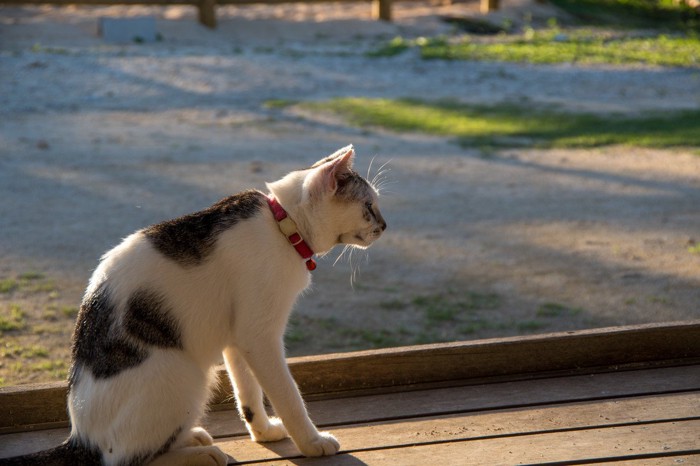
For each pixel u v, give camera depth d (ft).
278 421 12.79
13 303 22.84
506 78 61.98
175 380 10.82
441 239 29.07
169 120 50.01
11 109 51.37
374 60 66.85
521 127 47.98
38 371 18.61
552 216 31.71
